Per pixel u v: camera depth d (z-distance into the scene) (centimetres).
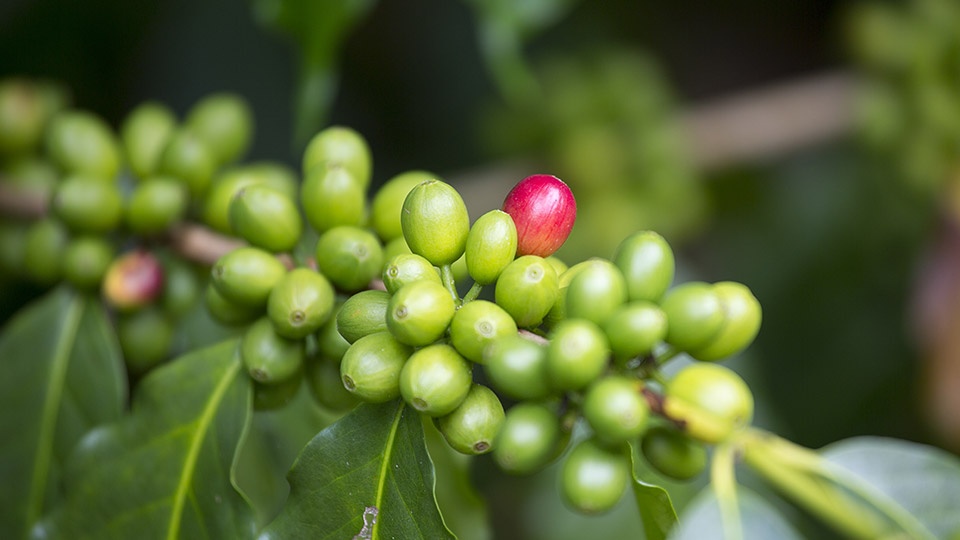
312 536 43
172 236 52
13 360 51
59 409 51
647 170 71
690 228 72
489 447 42
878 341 73
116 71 73
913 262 72
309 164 48
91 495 46
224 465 45
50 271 52
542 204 44
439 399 42
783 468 44
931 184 69
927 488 44
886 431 72
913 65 69
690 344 42
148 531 46
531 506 58
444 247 43
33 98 57
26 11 71
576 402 42
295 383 46
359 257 45
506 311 42
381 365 42
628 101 71
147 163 54
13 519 50
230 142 54
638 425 41
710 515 43
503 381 41
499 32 56
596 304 42
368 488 43
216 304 46
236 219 46
